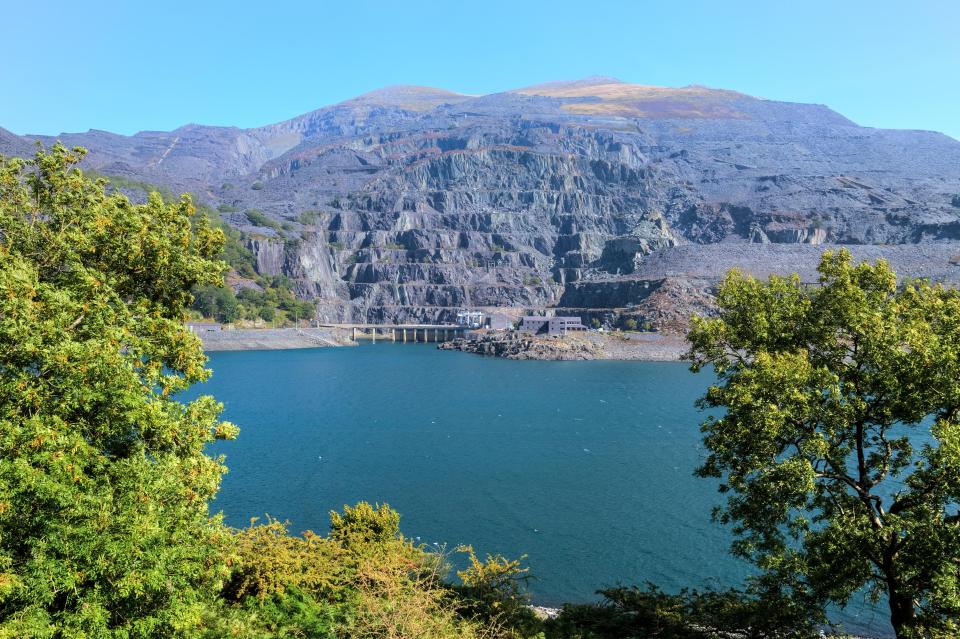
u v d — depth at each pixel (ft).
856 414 87.76
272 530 106.93
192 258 96.68
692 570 185.68
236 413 431.02
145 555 62.08
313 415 423.23
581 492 256.32
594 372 645.51
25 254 85.10
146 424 71.97
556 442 343.67
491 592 104.37
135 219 90.07
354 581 97.19
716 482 267.80
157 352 87.10
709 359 104.27
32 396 63.31
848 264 98.07
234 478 275.80
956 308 90.33
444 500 247.09
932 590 80.18
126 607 64.13
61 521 59.93
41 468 60.80
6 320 64.59
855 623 160.97
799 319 99.66
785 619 93.35
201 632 73.77
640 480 272.31
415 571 101.50
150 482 68.18
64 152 95.66
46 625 56.29
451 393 514.27
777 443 90.22
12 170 91.81
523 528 218.18
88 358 66.39
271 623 85.15
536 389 532.73
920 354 80.59
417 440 350.02
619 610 112.98
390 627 74.84
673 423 392.27
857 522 85.92
